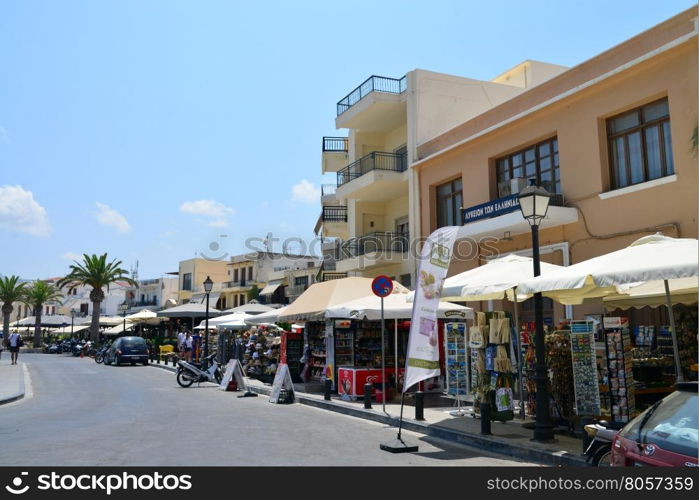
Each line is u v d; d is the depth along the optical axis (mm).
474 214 17469
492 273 10789
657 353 11500
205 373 19859
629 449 4578
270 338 23703
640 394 9406
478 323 10945
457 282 10969
